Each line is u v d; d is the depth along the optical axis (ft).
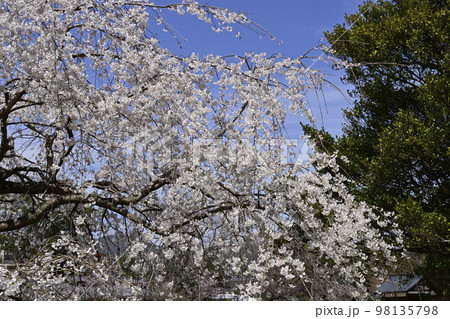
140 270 14.44
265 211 12.73
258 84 14.11
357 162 23.79
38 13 11.93
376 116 26.81
